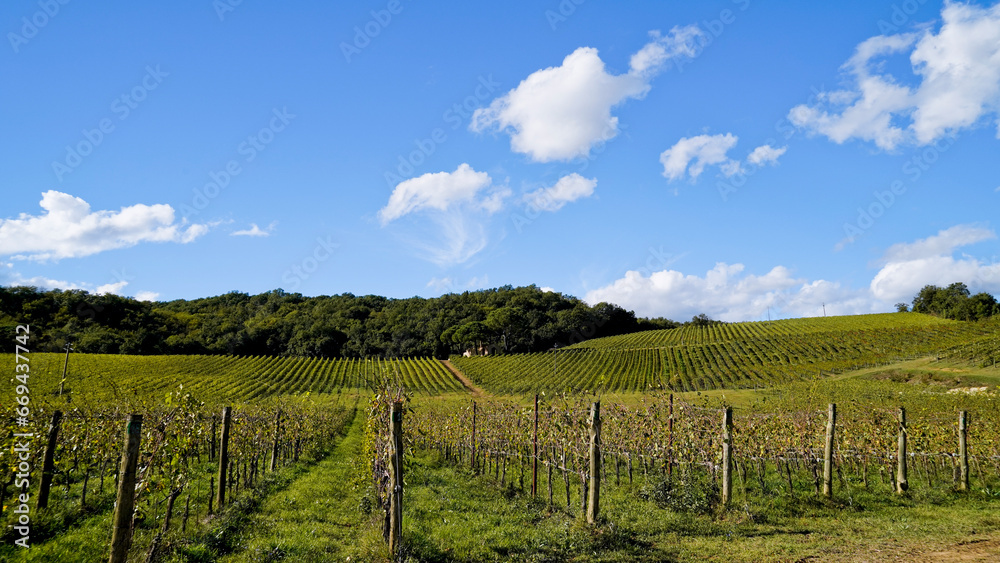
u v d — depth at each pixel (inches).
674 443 504.1
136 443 229.3
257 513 374.3
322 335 3590.1
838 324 3602.4
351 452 789.9
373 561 271.6
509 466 607.5
